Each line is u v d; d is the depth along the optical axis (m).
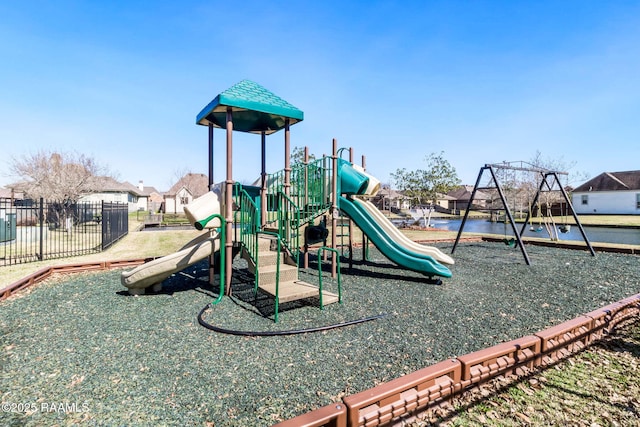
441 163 21.08
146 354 3.14
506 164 9.34
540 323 4.01
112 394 2.48
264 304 4.73
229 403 2.36
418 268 6.27
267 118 6.18
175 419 2.19
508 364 2.81
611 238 16.27
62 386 2.59
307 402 2.38
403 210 40.44
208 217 4.89
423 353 3.16
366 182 7.06
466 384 2.55
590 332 3.60
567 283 6.06
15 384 2.62
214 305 4.68
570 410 2.41
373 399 2.07
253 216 5.22
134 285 5.14
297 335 3.61
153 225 23.91
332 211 6.67
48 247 11.45
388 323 3.98
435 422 2.28
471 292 5.44
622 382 2.79
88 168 23.81
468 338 3.54
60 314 4.31
